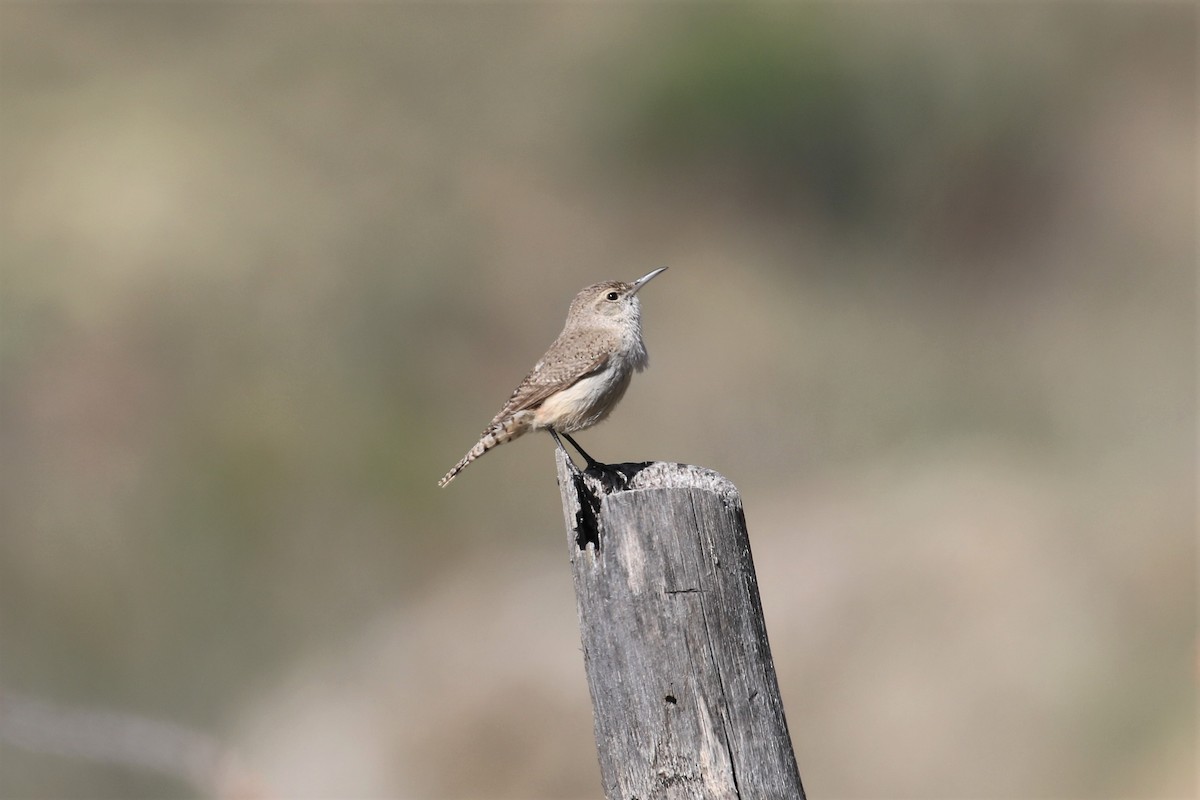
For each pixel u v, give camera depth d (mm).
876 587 13805
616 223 23281
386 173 22188
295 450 18031
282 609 17031
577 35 25719
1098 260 23703
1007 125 25125
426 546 17781
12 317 18406
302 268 20016
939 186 24859
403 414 18953
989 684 12312
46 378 18078
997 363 21188
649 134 24328
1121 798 11086
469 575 17375
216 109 22625
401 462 18359
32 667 16141
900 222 24562
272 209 20734
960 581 13469
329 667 16094
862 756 12227
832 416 19938
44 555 16797
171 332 18859
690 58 24703
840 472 18453
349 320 19688
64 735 9703
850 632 13391
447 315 20391
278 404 18375
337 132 22734
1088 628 12500
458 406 19469
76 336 18500
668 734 4773
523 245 22078
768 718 4840
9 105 21922
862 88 24953
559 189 23344
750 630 4871
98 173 20469
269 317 19344
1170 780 10922
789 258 23562
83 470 17516
